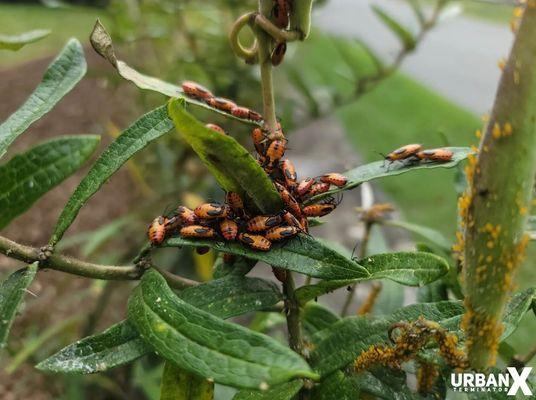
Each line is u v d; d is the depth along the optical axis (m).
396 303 0.30
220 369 0.14
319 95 0.53
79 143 0.19
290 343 0.20
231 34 0.19
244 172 0.17
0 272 0.77
